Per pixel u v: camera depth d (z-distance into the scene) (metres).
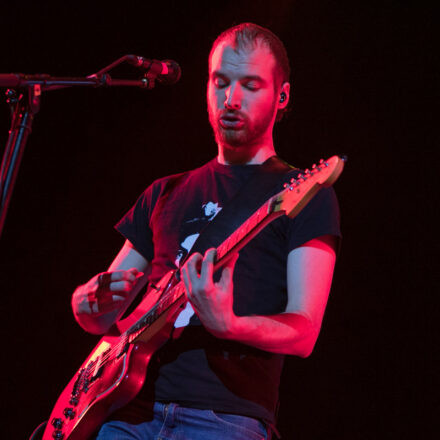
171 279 5.35
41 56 10.98
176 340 5.11
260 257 5.18
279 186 5.45
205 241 5.37
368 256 9.69
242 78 5.67
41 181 11.28
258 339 4.53
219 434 4.75
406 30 9.95
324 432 9.41
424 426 9.06
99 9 11.16
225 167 5.86
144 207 6.23
